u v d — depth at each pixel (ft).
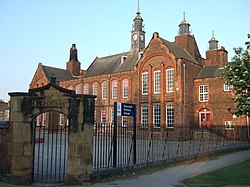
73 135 34.22
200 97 115.55
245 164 49.78
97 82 150.71
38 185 33.32
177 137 104.01
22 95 35.35
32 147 34.73
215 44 141.49
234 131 96.68
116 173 38.81
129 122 126.31
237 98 50.42
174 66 113.50
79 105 34.73
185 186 33.88
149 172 43.32
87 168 34.32
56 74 181.68
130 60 148.77
